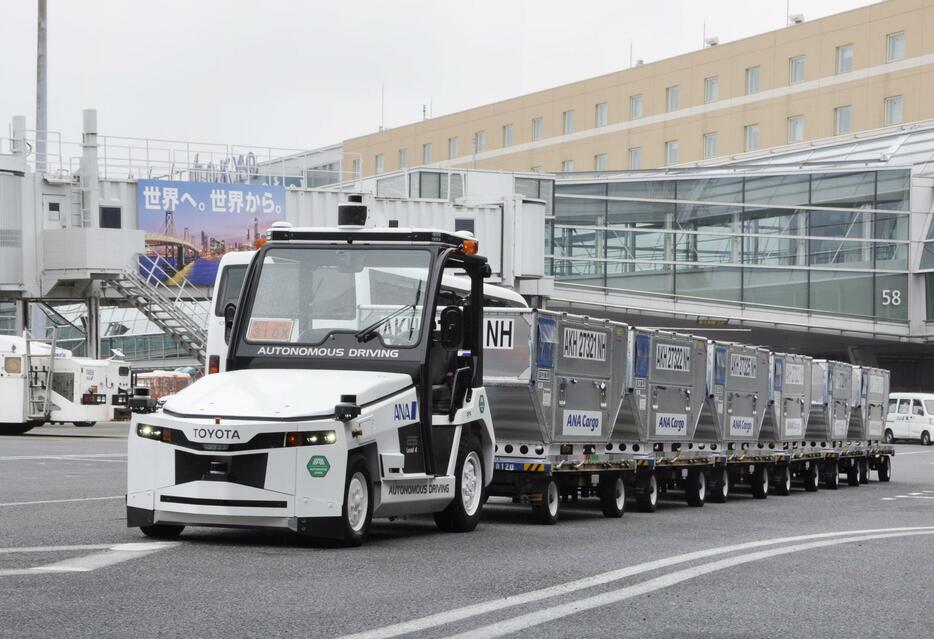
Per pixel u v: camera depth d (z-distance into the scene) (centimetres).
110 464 4169
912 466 7094
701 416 3881
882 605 1683
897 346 11738
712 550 2305
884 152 11681
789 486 4691
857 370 5500
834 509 3766
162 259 7969
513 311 2852
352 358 2250
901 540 2653
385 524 2634
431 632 1343
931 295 11206
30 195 7462
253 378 2173
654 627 1438
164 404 2080
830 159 12138
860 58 14125
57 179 7569
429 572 1816
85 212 7594
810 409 4934
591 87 17212
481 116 18825
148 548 1956
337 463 2003
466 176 10381
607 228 11531
